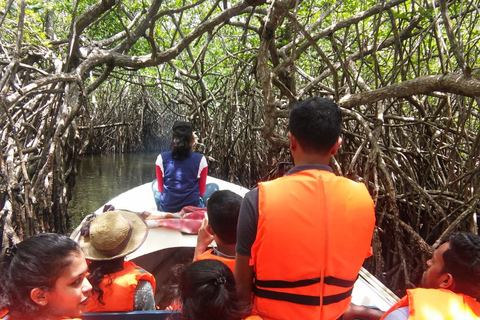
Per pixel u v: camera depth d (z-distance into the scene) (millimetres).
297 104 1418
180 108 15758
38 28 5758
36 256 1181
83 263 1282
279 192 1312
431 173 4824
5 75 3734
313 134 1357
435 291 1225
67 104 4477
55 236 1259
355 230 1331
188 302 1277
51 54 5312
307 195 1299
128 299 1731
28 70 5016
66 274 1223
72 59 5449
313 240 1273
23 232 3660
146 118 15594
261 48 3805
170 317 1536
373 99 3678
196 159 3574
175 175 3525
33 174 4586
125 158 12570
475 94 2814
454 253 1275
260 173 7656
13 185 3641
